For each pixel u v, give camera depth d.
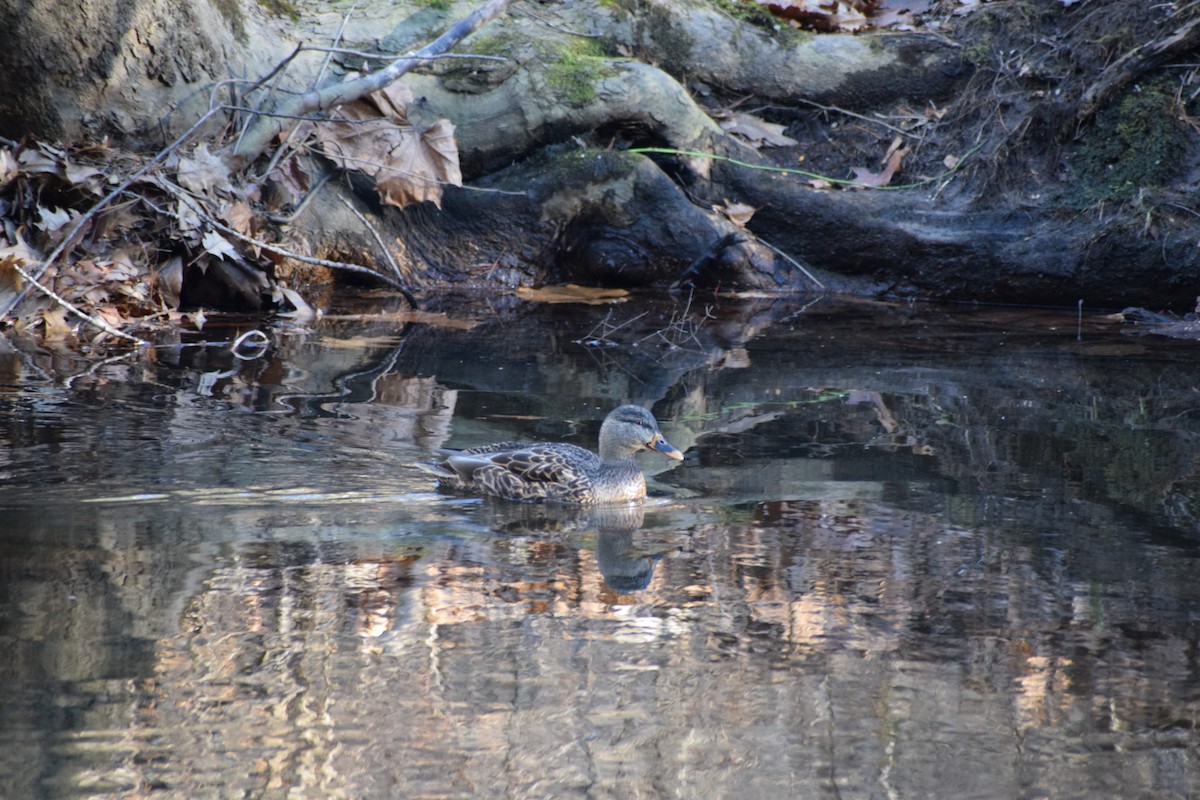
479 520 8.77
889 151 18.89
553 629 6.82
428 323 15.42
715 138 18.80
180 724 5.68
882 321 16.25
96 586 7.18
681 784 5.34
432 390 12.11
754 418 11.44
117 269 14.79
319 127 16.50
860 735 5.79
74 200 15.08
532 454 9.49
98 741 5.50
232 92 16.39
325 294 17.19
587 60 18.28
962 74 19.53
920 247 17.98
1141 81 17.78
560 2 19.41
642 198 18.16
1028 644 6.69
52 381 11.79
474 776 5.36
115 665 6.20
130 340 13.74
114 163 15.41
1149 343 14.88
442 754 5.53
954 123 19.00
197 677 6.11
